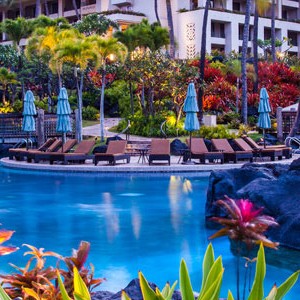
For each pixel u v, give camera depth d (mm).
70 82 36344
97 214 10719
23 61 33469
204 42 29656
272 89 34875
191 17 44656
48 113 27219
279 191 8500
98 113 34312
